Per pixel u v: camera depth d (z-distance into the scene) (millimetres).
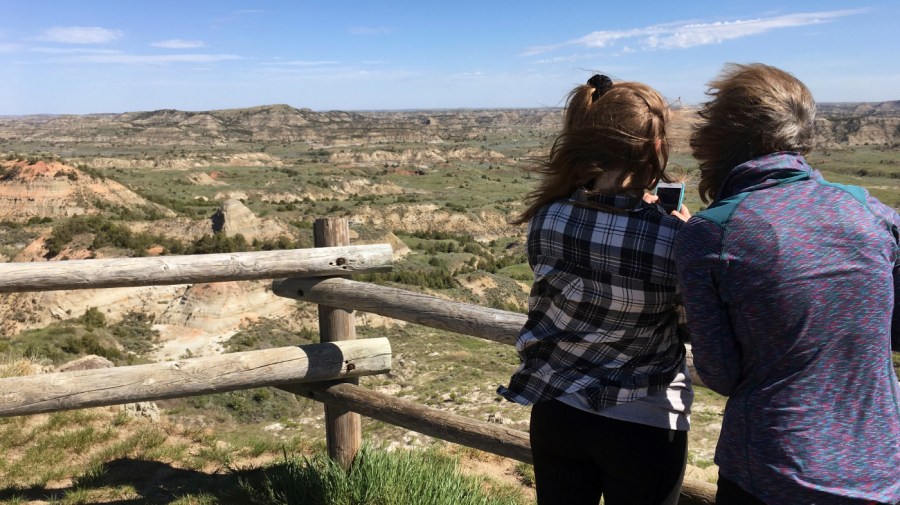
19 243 52281
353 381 3318
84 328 32906
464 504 3055
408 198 126125
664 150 1520
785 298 1250
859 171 171625
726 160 1446
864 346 1256
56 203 75938
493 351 30062
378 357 3277
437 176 178500
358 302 3066
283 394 22625
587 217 1536
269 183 136750
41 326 35094
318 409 22344
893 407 1295
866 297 1250
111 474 3641
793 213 1292
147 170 167250
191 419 19219
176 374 3018
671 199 1565
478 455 4863
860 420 1260
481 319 2652
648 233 1462
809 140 1423
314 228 3273
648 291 1475
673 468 1557
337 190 136250
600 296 1516
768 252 1268
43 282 2807
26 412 2887
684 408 1587
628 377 1547
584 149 1532
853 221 1281
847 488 1238
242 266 3008
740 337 1335
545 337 1633
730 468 1377
